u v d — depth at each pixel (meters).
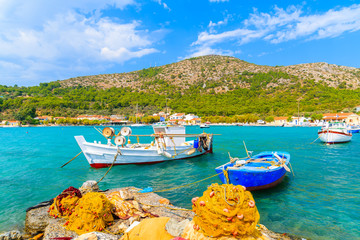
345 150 25.36
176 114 139.75
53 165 17.41
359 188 11.17
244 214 3.24
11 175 14.30
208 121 129.75
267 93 188.38
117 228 5.91
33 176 14.04
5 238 6.16
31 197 10.21
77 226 5.80
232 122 124.44
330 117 93.75
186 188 11.35
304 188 11.21
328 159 19.50
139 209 6.95
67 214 6.52
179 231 3.77
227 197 3.37
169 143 19.05
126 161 16.33
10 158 21.08
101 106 171.62
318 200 9.60
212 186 3.79
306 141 36.12
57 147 30.56
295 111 118.19
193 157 20.11
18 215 8.20
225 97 188.12
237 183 10.30
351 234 6.73
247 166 11.58
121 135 16.80
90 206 5.97
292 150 25.73
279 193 10.49
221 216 3.21
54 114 145.50
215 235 3.24
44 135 56.66
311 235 6.69
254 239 3.27
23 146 31.88
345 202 9.32
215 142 35.72
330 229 7.07
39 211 7.30
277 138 42.25
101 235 4.70
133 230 4.20
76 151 26.30
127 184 12.20
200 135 20.66
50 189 11.40
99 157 15.87
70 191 6.93
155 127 19.16
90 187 8.58
